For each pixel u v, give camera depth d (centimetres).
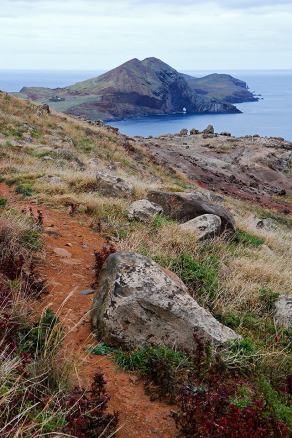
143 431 372
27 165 1812
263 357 523
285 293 807
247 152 5591
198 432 363
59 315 535
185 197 1233
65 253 754
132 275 527
